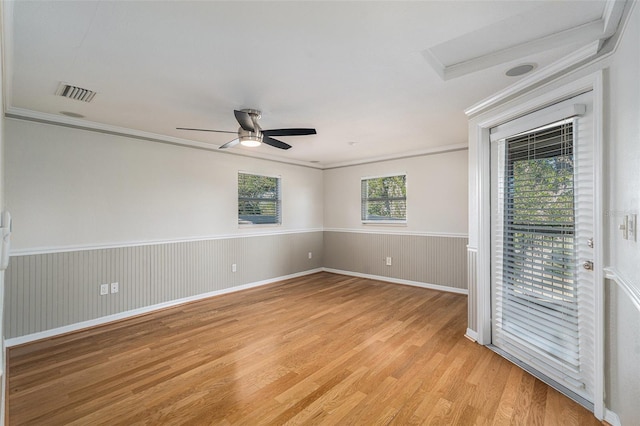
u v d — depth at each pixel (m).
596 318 1.98
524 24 1.87
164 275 4.23
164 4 1.57
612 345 1.90
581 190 2.15
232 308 4.21
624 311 1.75
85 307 3.55
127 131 3.83
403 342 3.11
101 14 1.65
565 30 1.93
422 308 4.18
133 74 2.36
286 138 4.37
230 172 5.04
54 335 3.32
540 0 1.58
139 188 4.02
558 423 1.94
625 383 1.75
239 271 5.15
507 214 2.80
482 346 3.00
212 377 2.47
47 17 1.66
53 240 3.36
